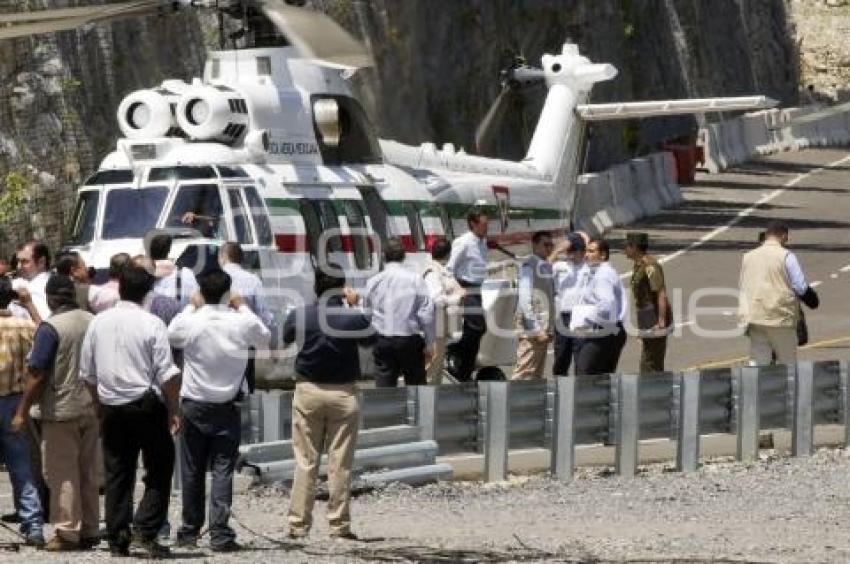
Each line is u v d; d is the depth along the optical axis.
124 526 49.22
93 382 49.28
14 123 125.38
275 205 83.00
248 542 52.50
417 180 94.88
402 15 186.75
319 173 86.56
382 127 181.62
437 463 66.94
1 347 51.94
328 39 53.03
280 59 86.62
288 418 64.38
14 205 119.31
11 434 51.94
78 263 66.94
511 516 59.62
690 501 63.88
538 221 107.62
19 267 66.25
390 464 65.19
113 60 138.62
